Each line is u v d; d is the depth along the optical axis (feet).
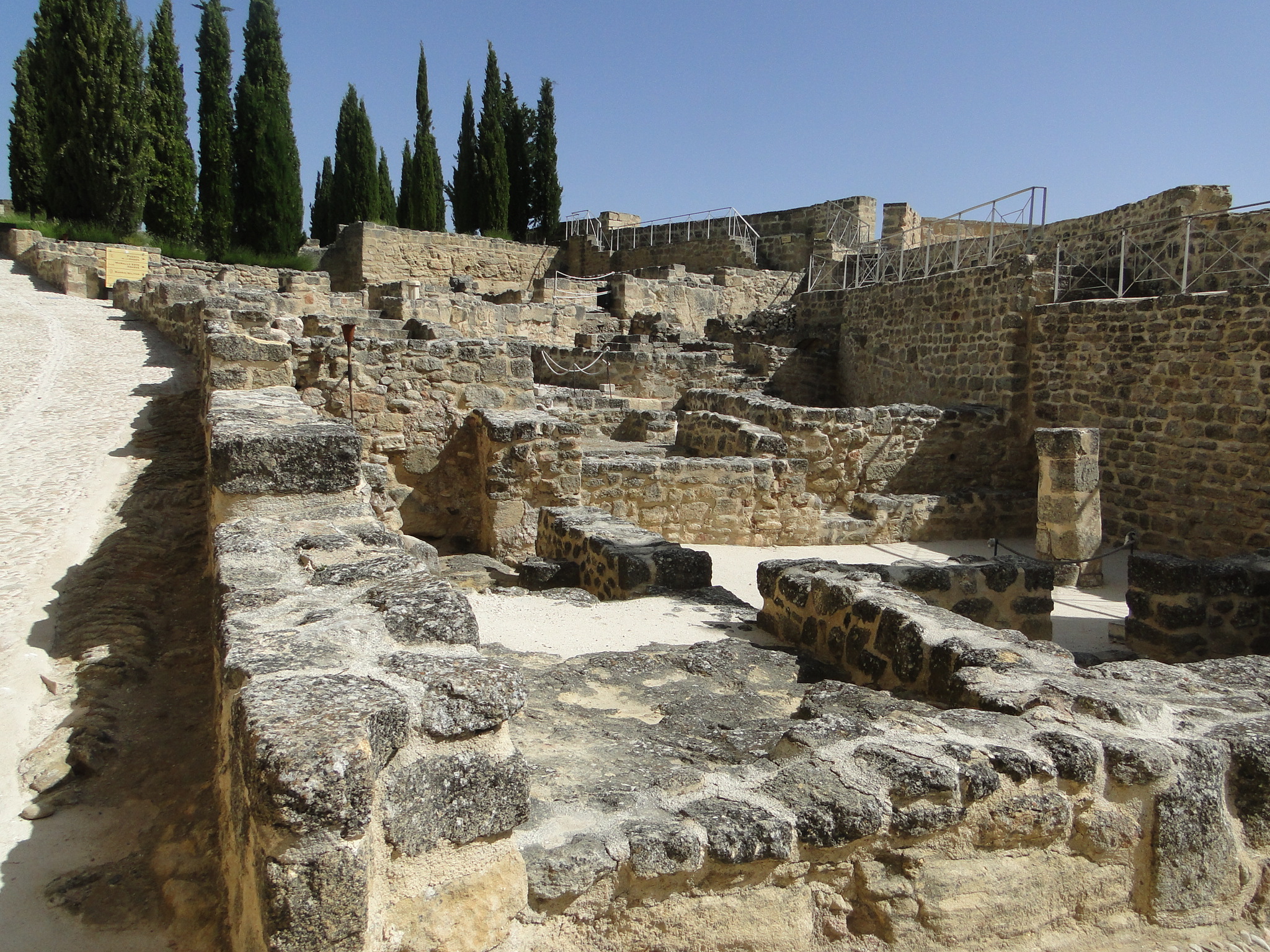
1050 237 63.36
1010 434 47.50
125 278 64.39
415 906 7.14
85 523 20.29
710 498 37.47
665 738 13.32
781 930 8.90
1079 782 9.77
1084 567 33.91
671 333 73.26
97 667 13.80
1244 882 10.63
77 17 73.36
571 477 33.01
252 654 7.90
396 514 32.30
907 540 41.11
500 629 20.30
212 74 94.48
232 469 13.64
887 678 15.83
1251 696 12.21
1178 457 39.04
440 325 42.60
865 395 65.31
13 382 33.53
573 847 8.23
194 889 9.31
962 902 9.38
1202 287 47.98
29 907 9.14
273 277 73.31
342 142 118.21
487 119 118.42
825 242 91.50
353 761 6.22
